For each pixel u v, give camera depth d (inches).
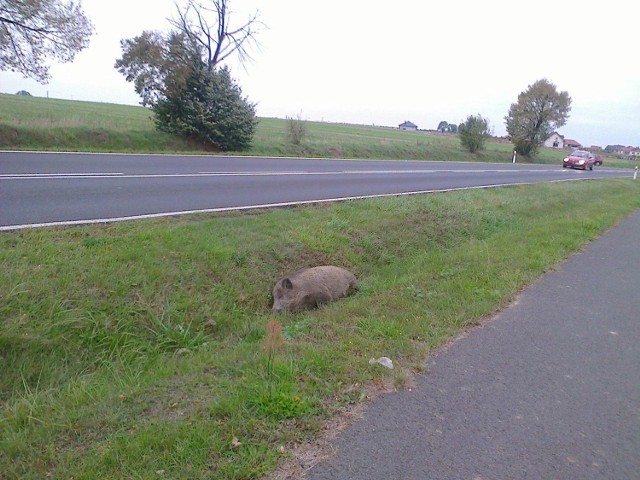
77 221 249.1
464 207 458.0
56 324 163.2
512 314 200.2
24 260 187.9
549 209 553.6
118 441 104.4
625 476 102.3
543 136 2047.2
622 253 338.3
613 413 127.7
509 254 303.1
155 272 205.2
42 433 108.7
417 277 251.6
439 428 115.9
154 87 804.6
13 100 1419.8
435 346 163.0
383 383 135.4
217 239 252.2
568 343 173.5
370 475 97.8
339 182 551.5
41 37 610.5
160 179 430.0
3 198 288.0
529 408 127.7
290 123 1043.9
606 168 2038.6
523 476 100.4
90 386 137.2
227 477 94.7
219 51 908.0
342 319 186.5
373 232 336.8
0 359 147.2
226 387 128.5
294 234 288.0
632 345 175.5
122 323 178.2
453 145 1726.1
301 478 95.8
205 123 809.5
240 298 222.4
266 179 510.0
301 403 119.1
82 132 699.4
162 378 139.1
